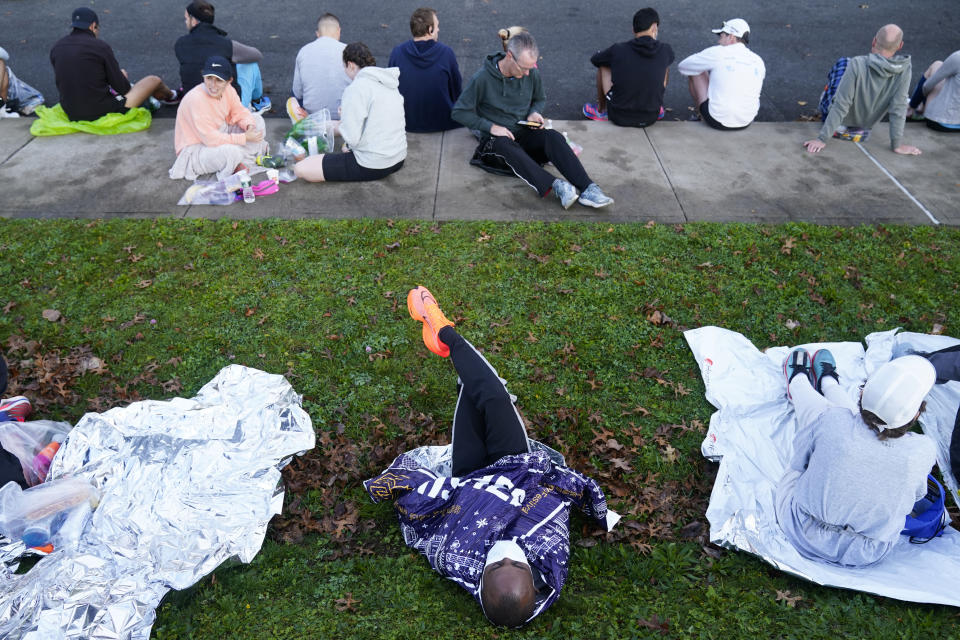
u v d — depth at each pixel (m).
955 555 3.48
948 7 10.88
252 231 5.95
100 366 4.66
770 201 6.42
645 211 6.27
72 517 3.57
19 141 7.26
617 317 5.13
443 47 7.23
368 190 6.54
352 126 6.24
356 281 5.43
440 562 3.32
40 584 3.29
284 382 4.44
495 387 3.52
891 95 6.91
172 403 4.22
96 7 10.86
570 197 6.11
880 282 5.47
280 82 8.71
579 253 5.73
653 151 7.23
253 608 3.38
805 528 3.50
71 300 5.23
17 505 3.49
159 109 8.06
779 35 10.02
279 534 3.72
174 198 6.36
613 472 4.05
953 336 4.98
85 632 3.13
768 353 4.79
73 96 7.20
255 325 5.05
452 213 6.22
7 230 5.89
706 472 4.09
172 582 3.38
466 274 5.52
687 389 4.61
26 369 4.64
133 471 3.81
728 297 5.34
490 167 6.78
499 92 6.45
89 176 6.68
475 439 3.62
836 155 7.17
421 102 7.31
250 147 6.75
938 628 3.25
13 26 10.25
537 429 4.31
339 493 3.93
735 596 3.43
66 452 3.88
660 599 3.42
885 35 6.62
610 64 7.49
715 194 6.52
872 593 3.35
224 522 3.64
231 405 4.25
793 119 8.06
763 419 4.28
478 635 3.26
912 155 7.16
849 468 3.24
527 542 3.22
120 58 9.30
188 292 5.32
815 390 4.19
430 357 4.80
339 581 3.50
